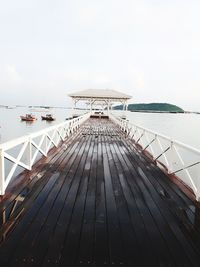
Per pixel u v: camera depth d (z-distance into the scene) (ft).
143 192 12.50
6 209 9.83
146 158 20.86
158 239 8.00
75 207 10.27
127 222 9.11
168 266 6.68
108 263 6.69
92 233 8.20
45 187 12.65
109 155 21.68
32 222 8.78
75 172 15.80
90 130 44.16
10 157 12.07
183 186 13.62
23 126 140.46
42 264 6.49
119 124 53.36
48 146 21.53
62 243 7.52
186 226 8.94
